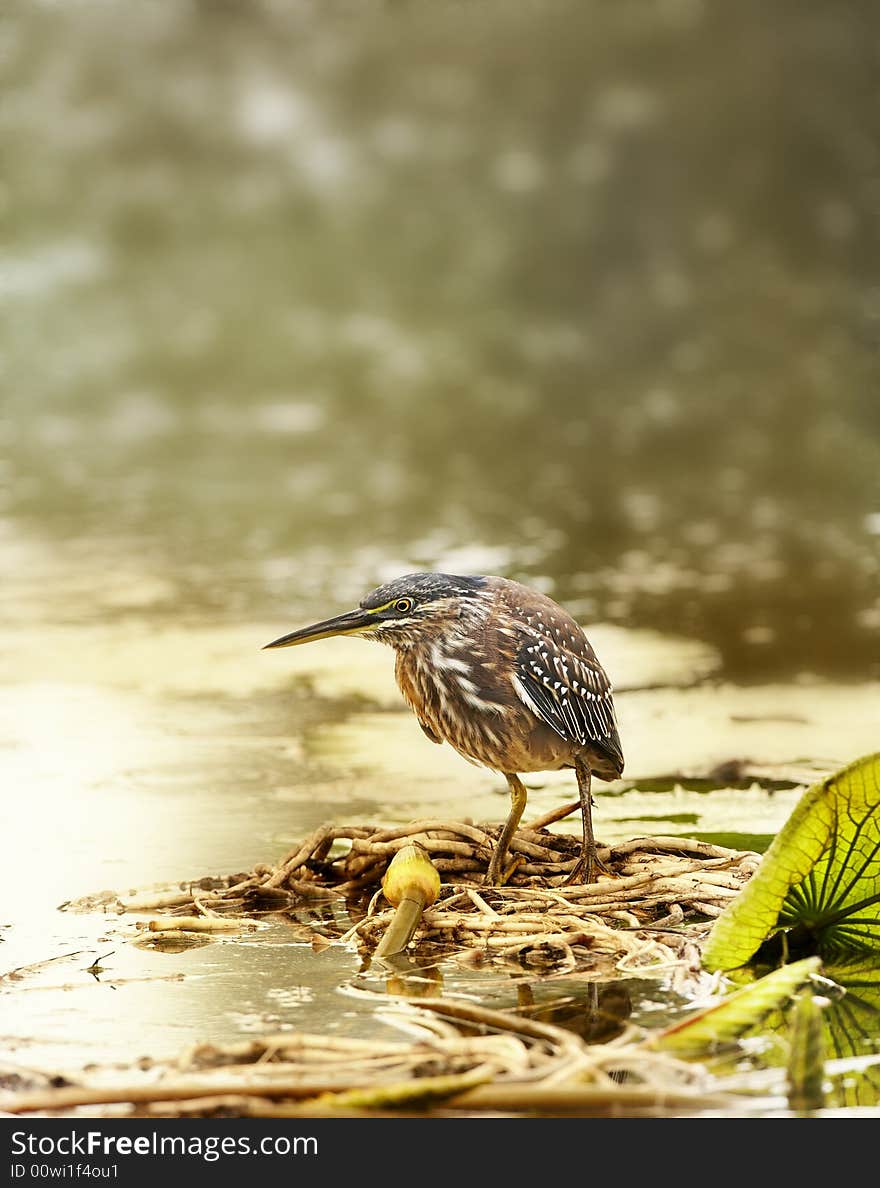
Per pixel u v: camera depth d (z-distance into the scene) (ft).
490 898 21.59
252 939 20.80
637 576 51.62
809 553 55.57
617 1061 15.80
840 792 18.65
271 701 36.37
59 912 21.93
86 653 41.78
